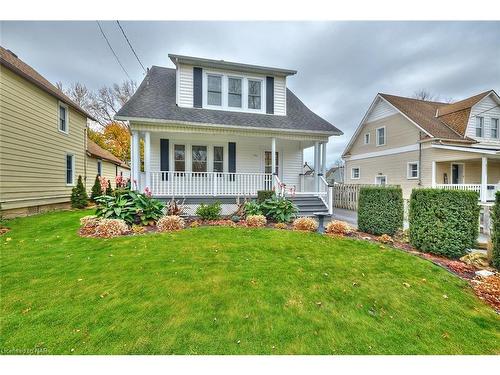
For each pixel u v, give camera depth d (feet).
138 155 27.94
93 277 12.06
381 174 57.11
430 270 13.60
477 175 49.39
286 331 8.46
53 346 7.59
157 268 13.16
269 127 30.48
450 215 15.49
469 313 9.91
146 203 22.97
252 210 25.08
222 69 33.09
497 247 13.98
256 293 10.80
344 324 8.95
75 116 41.52
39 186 31.86
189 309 9.48
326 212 30.48
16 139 27.55
